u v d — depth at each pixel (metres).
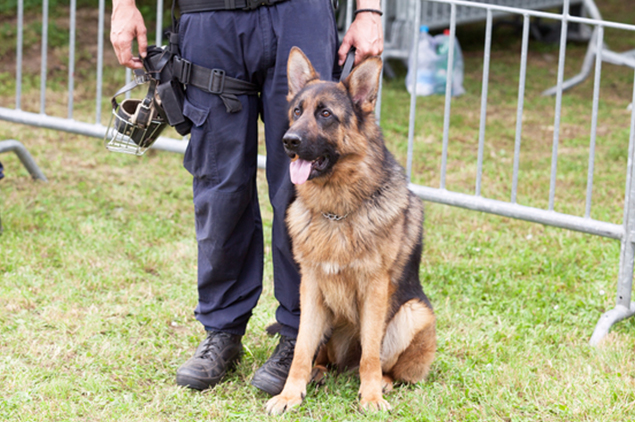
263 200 5.79
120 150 3.35
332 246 2.87
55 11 10.92
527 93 9.83
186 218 5.32
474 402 2.97
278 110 2.94
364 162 2.86
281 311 3.25
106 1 11.33
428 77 9.43
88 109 7.84
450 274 4.46
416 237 3.19
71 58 5.31
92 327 3.50
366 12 2.99
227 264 3.11
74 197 5.49
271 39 2.84
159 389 3.01
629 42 12.84
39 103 7.87
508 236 5.09
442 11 10.55
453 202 4.41
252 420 2.76
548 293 4.18
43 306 3.74
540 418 2.83
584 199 5.88
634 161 3.62
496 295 4.18
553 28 13.02
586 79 10.75
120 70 9.30
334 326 3.23
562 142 7.70
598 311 3.93
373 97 2.92
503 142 7.65
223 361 3.12
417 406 2.88
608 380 3.11
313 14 2.89
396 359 3.14
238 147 2.95
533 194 6.00
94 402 2.83
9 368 3.05
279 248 3.12
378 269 2.90
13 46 9.57
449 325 3.77
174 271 4.36
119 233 4.87
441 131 7.86
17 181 5.71
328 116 2.78
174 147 5.11
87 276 4.15
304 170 2.75
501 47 12.63
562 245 4.90
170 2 11.52
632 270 3.74
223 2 2.79
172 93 2.97
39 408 2.75
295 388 2.92
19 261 4.25
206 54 2.86
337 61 3.15
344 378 3.15
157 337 3.48
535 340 3.57
